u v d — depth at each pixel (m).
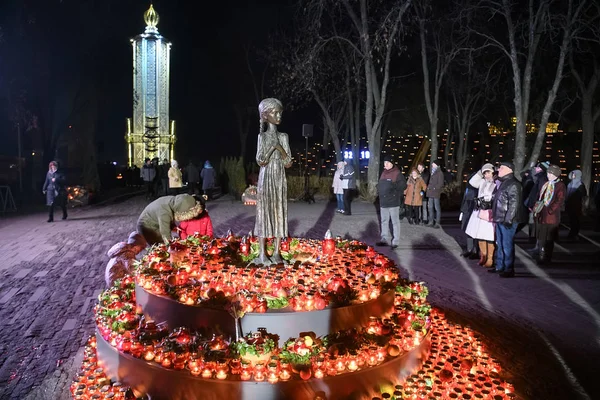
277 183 4.99
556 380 4.76
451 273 8.96
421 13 23.41
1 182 22.12
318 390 3.72
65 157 35.25
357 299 4.55
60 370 4.95
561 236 13.41
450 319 6.41
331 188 23.86
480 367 4.52
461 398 3.88
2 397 4.39
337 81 30.36
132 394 3.91
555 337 5.84
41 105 23.36
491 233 9.09
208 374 3.73
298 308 4.18
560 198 9.48
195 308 4.23
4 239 12.53
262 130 4.99
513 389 4.28
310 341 3.89
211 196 24.67
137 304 5.02
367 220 16.05
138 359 4.04
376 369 3.96
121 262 6.82
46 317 6.53
